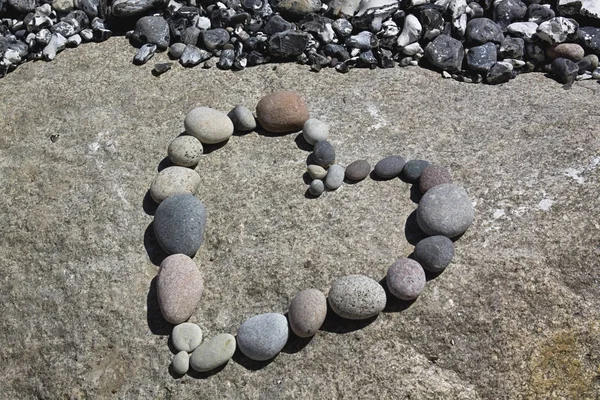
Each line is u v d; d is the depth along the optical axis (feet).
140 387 3.14
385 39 4.52
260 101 4.03
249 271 3.42
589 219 3.38
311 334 3.10
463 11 4.52
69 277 3.49
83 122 4.20
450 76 4.42
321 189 3.66
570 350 3.00
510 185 3.59
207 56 4.62
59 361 3.27
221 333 3.22
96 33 4.75
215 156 3.97
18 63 4.69
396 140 3.97
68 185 3.85
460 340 3.08
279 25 4.58
